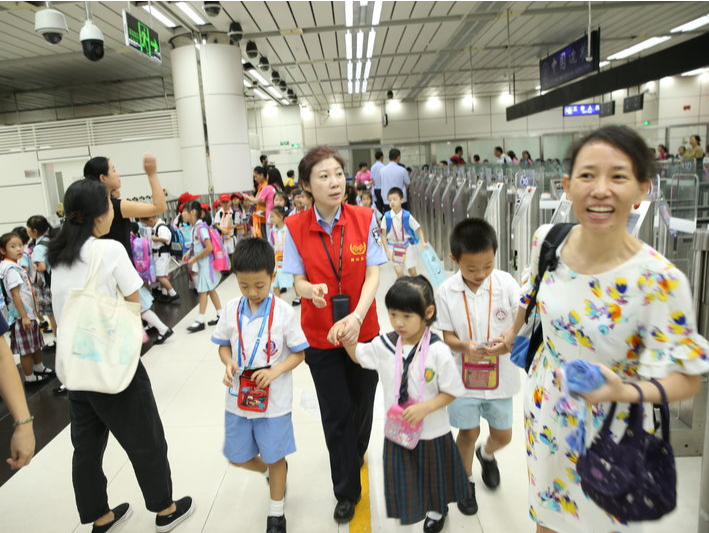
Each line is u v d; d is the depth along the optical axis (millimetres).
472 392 1909
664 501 1020
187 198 7723
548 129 19656
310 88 15117
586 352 1142
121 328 1748
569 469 1207
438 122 19859
